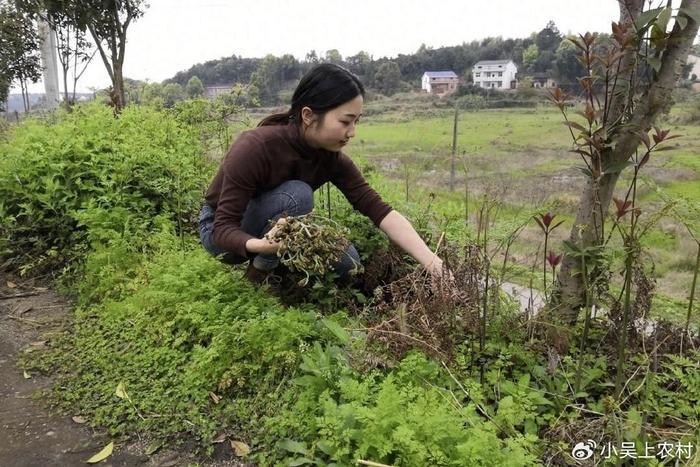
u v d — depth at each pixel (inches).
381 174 180.5
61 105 341.1
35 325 126.7
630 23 89.7
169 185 171.8
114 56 371.6
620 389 85.3
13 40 434.9
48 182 163.0
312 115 105.1
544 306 107.6
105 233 144.8
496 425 81.1
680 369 87.7
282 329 98.6
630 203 88.7
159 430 91.0
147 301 120.1
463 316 96.3
